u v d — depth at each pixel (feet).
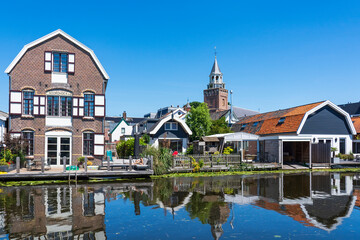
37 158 70.28
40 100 71.05
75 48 74.13
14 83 69.82
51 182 57.36
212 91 343.26
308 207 37.63
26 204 38.29
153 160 69.77
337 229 28.96
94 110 74.54
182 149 104.47
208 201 40.86
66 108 73.15
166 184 56.13
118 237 26.35
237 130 131.54
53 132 71.82
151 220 31.50
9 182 56.54
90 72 75.05
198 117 122.21
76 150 73.00
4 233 27.09
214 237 26.58
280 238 26.48
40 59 71.77
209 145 94.63
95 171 61.11
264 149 93.81
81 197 42.93
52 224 29.91
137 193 46.44
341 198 43.29
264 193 46.93
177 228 28.94
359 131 106.52
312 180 62.49
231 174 73.31
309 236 27.04
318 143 90.07
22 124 69.97
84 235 26.73
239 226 29.68
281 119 103.96
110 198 42.39
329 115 95.96
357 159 94.12
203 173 73.15
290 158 97.09
